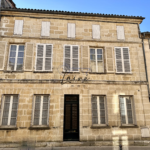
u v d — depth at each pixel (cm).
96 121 879
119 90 924
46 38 960
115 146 821
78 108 897
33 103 865
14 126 823
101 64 986
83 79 916
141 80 955
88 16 1014
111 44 1001
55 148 780
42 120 851
